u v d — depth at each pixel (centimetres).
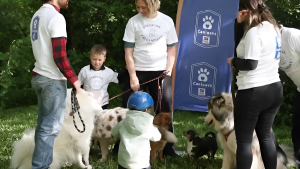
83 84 511
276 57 348
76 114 421
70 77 356
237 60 343
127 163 343
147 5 440
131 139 345
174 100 584
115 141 503
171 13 1046
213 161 487
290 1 873
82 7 987
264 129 363
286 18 873
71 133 420
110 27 1043
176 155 509
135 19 461
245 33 345
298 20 871
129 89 489
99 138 472
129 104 347
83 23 1052
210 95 577
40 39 355
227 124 403
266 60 343
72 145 429
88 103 430
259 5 344
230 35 561
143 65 463
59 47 349
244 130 351
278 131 806
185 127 790
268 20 346
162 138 429
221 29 562
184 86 580
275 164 366
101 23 1032
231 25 559
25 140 416
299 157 459
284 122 873
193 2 566
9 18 1088
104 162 471
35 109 1027
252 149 394
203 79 575
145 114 342
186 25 568
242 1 350
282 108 880
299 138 468
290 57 406
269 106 351
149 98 348
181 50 573
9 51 1103
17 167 418
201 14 564
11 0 1059
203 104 582
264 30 339
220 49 566
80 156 441
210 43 566
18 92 1175
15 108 1079
